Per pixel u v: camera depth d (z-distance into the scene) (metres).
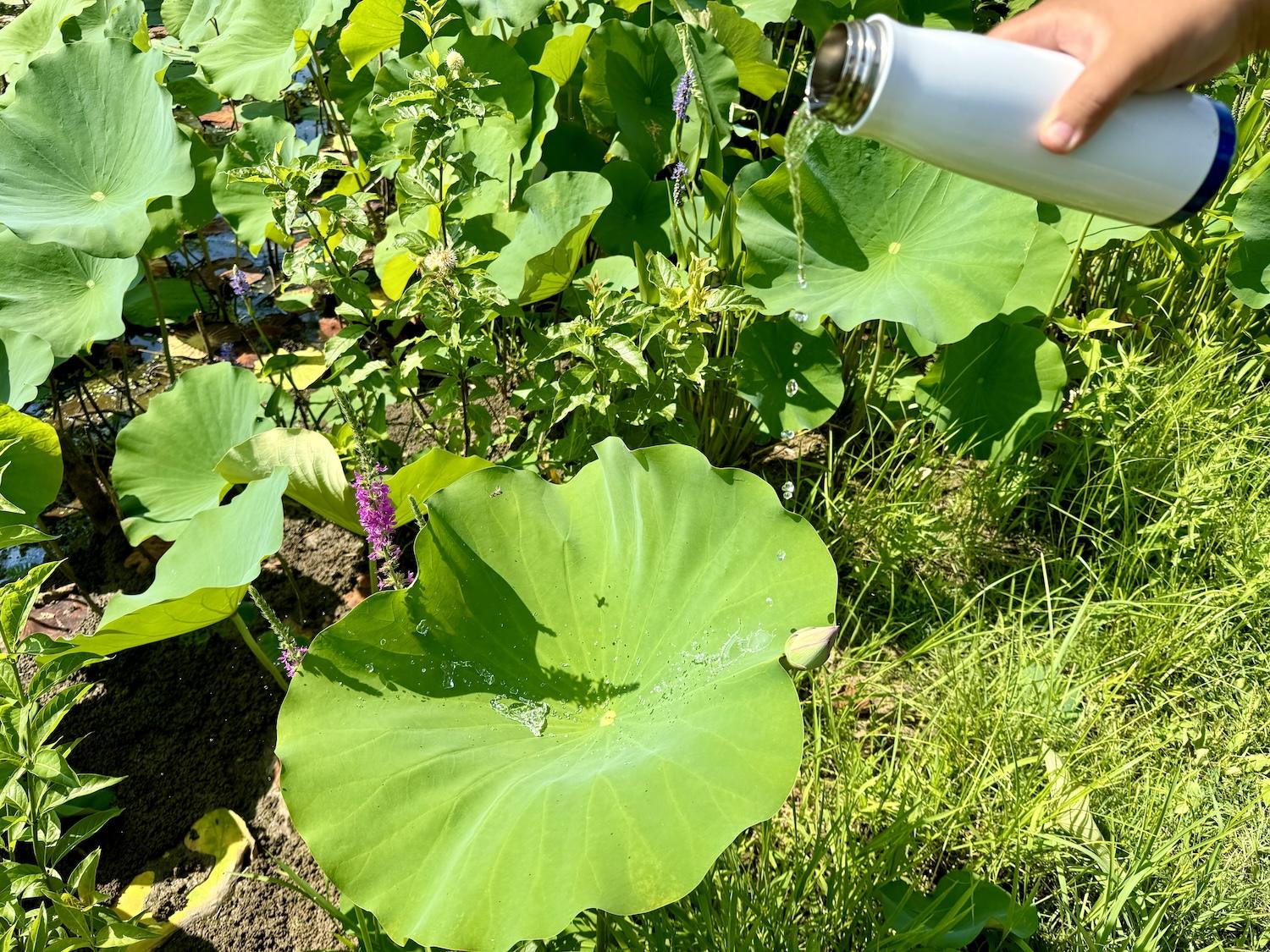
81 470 2.66
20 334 2.53
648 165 2.97
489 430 2.44
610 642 1.76
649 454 1.83
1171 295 2.91
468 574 1.76
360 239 2.31
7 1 5.25
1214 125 1.05
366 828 1.49
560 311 3.01
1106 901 1.64
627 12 3.29
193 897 1.93
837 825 1.68
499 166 2.88
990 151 1.04
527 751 1.61
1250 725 1.98
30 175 2.65
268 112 3.74
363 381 2.53
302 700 1.57
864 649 2.11
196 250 3.74
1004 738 1.90
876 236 2.40
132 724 2.26
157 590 2.02
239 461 2.09
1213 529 2.30
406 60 2.96
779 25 3.95
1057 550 2.43
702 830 1.38
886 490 2.54
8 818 1.60
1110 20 0.98
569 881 1.36
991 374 2.55
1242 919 1.71
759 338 2.50
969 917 1.63
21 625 1.65
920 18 3.50
